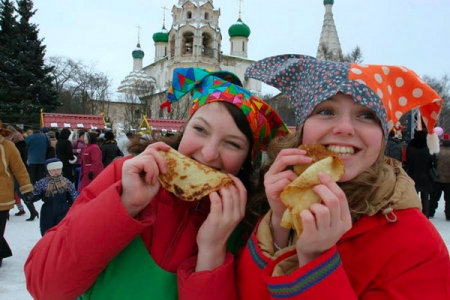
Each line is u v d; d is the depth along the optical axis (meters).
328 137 1.43
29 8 33.53
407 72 1.58
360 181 1.38
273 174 1.41
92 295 1.54
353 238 1.40
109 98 51.16
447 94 35.62
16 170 5.00
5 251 5.11
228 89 1.75
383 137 1.44
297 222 1.21
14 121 30.17
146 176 1.43
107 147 9.70
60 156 10.45
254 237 1.46
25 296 4.13
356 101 1.35
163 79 54.59
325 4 41.22
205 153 1.64
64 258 1.36
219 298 1.40
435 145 1.70
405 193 1.40
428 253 1.28
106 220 1.34
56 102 32.72
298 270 1.20
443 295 1.25
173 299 1.48
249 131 1.74
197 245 1.62
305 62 1.68
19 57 31.42
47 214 5.22
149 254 1.52
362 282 1.33
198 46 43.31
